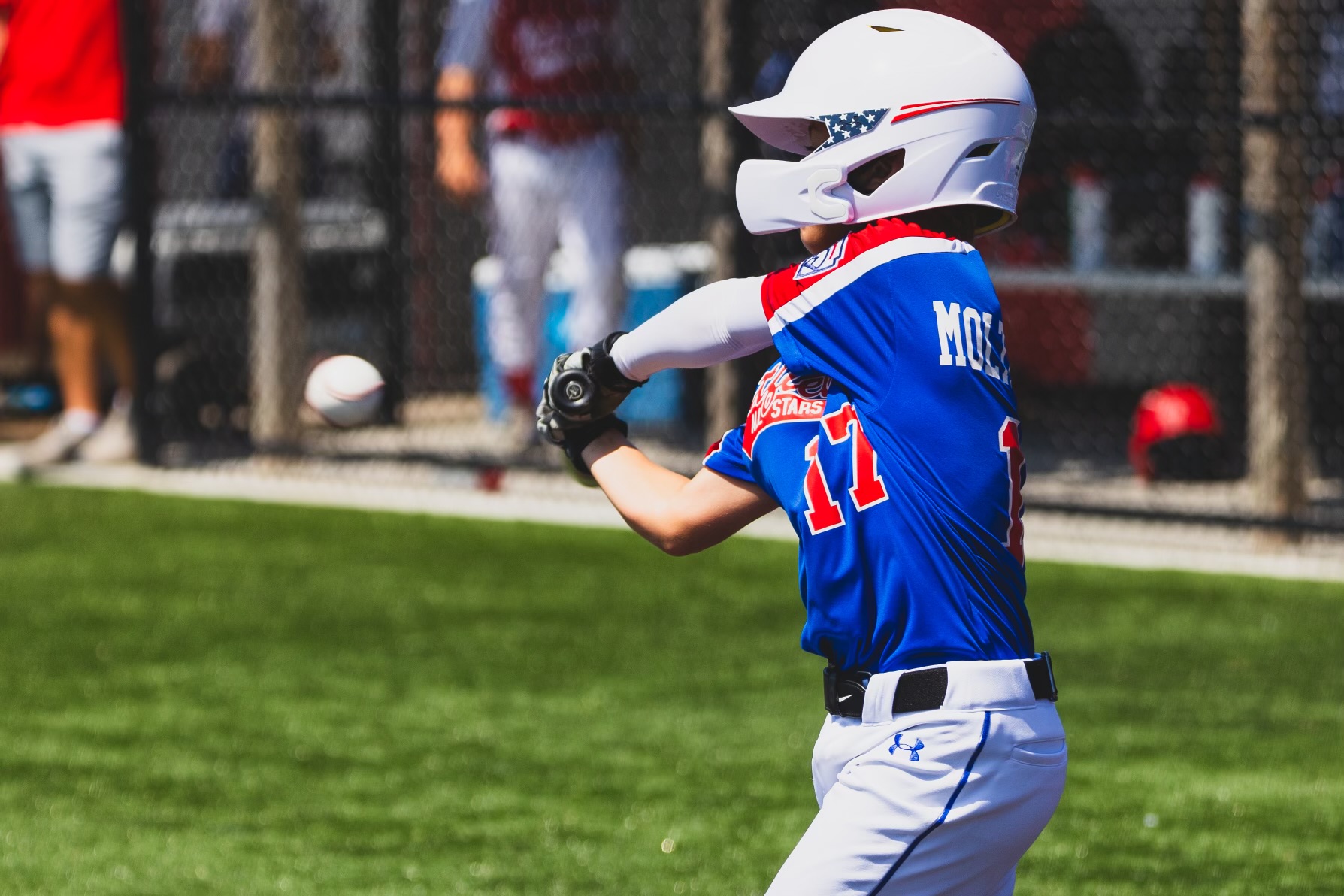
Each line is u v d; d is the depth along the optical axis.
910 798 8.28
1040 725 8.50
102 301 31.47
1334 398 33.38
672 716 18.77
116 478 30.92
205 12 31.97
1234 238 31.61
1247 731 18.28
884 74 8.76
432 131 38.66
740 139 27.88
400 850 14.84
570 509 28.83
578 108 28.03
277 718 18.62
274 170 31.17
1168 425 30.16
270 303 31.45
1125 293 32.16
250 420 34.78
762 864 14.58
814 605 8.70
